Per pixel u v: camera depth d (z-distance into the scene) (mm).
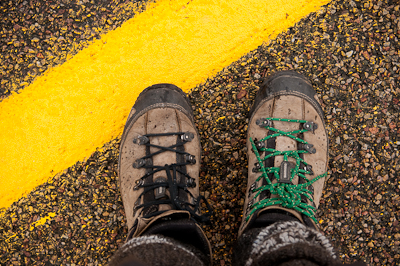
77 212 1586
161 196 1315
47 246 1582
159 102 1525
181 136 1482
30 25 1619
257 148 1493
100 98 1602
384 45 1611
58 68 1605
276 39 1619
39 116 1597
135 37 1610
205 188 1597
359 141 1596
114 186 1589
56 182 1594
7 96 1598
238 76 1614
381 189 1591
